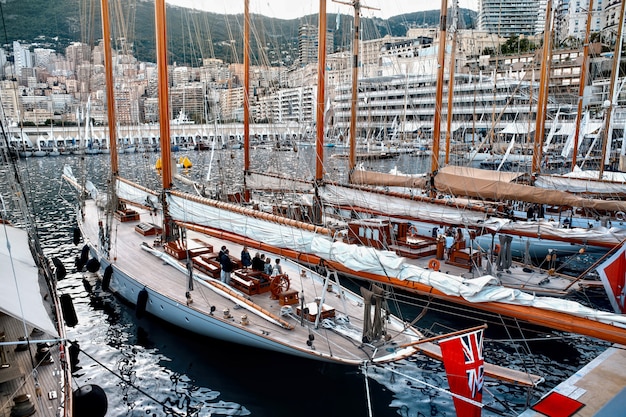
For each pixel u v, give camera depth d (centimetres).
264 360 1339
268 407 1181
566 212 2628
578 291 1627
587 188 2386
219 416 1149
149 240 2091
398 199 1905
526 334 1579
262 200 2608
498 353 1474
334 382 1280
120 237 2144
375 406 1185
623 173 3117
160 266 1755
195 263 1686
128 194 2345
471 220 1730
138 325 1625
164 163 1717
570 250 2083
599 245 1652
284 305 1395
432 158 2138
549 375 1345
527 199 1739
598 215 2395
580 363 1416
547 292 1576
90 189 3098
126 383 1291
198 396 1229
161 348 1473
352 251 1091
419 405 1189
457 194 1952
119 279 1745
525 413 970
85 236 2236
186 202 1540
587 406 976
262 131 7462
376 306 1193
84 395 963
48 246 2778
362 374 1294
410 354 1158
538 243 2125
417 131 7388
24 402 821
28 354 1019
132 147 8038
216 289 1495
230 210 1345
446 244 1880
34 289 972
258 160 6575
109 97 2367
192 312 1375
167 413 1164
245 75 2427
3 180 3584
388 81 7606
